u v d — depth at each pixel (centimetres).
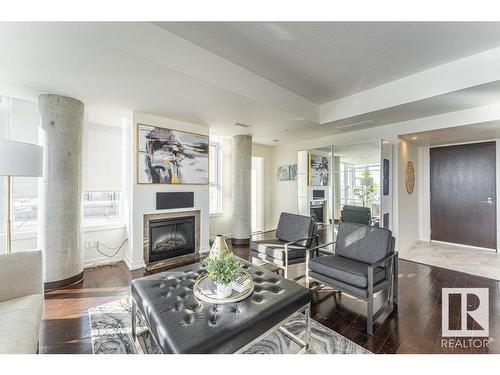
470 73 249
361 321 214
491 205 433
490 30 206
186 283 197
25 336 130
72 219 289
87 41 177
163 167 370
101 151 362
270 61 262
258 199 608
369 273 202
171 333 133
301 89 335
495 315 222
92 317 217
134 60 202
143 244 352
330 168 471
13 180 302
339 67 274
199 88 257
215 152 532
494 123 321
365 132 439
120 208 386
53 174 276
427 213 506
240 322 144
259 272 220
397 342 185
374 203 397
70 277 287
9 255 170
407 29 206
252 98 287
